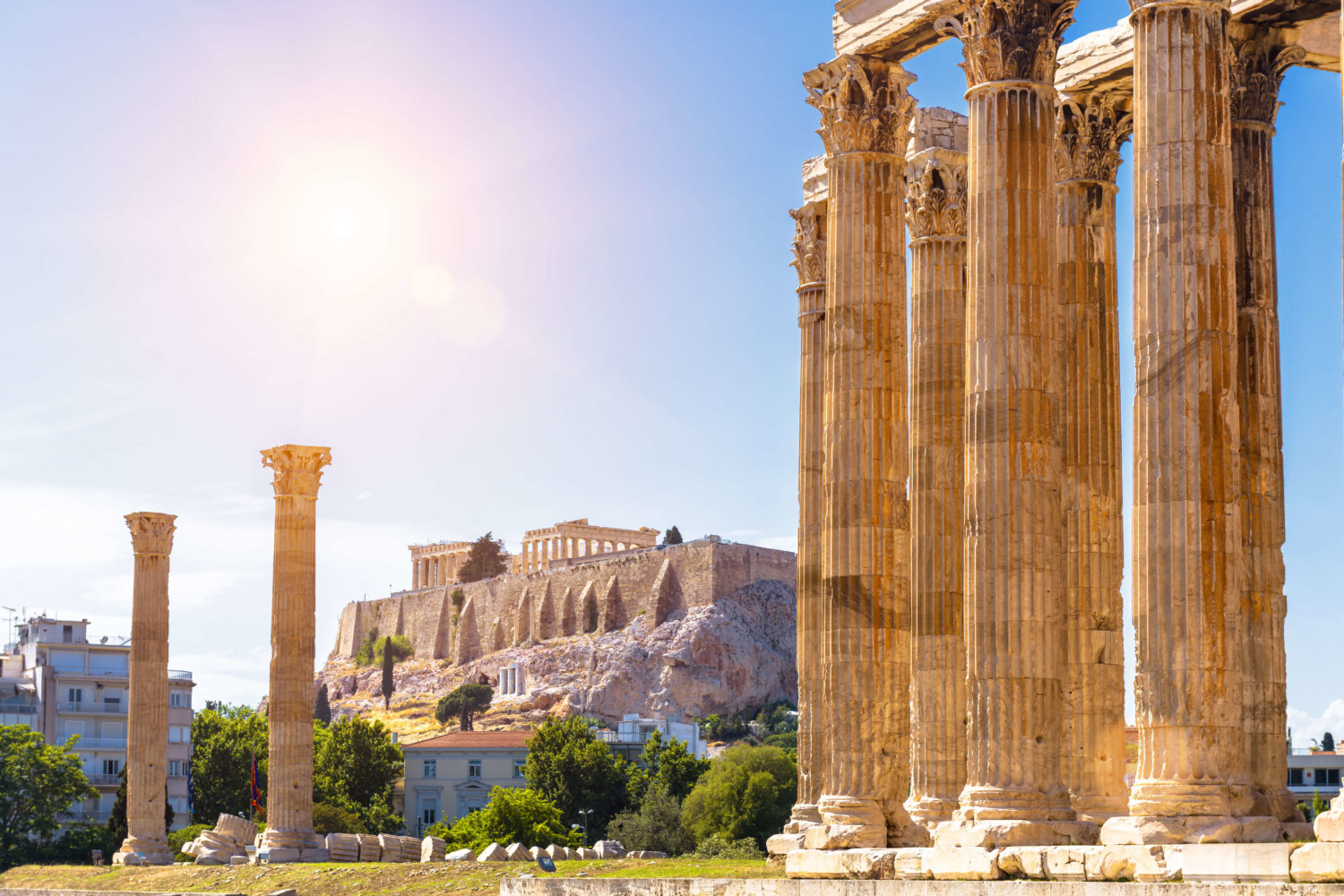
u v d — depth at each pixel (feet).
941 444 119.34
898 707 108.99
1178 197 85.51
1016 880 87.35
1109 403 115.65
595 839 481.87
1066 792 93.50
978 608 95.14
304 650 254.68
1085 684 110.63
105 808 547.49
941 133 133.39
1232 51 102.47
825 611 111.14
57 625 596.70
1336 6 101.14
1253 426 97.81
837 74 116.88
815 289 143.33
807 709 131.13
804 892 98.78
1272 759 92.73
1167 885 75.05
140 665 280.92
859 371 112.27
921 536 116.06
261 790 506.89
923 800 110.22
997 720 93.50
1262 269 100.27
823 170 143.84
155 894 214.28
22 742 416.05
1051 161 99.96
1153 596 83.66
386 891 179.42
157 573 283.59
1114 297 117.80
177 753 581.12
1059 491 96.89
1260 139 102.22
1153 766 82.69
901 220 116.37
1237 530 83.92
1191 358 84.23
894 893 91.09
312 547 259.19
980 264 98.68
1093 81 117.29
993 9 100.63
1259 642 94.58
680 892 110.01
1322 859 71.61
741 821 423.64
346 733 558.15
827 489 112.27
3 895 244.83
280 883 203.82
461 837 383.45
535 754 502.38
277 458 258.98
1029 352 96.73
